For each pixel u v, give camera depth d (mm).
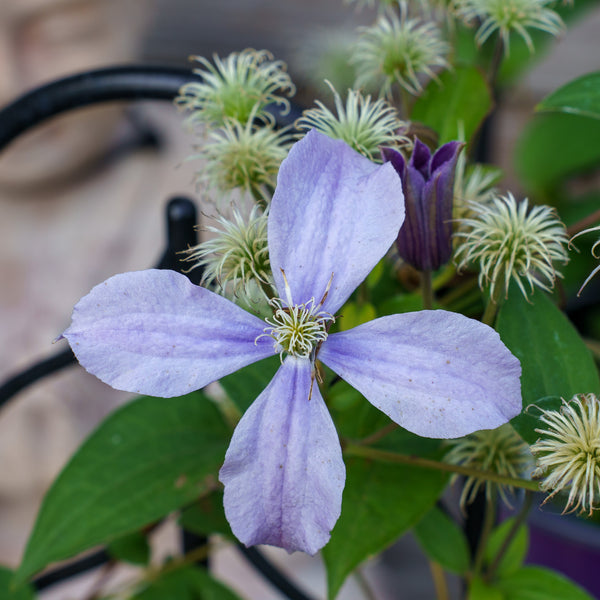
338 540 351
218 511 421
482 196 375
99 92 411
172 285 312
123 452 380
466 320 302
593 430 316
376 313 382
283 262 318
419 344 306
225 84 374
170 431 385
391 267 405
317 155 316
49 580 453
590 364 335
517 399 297
